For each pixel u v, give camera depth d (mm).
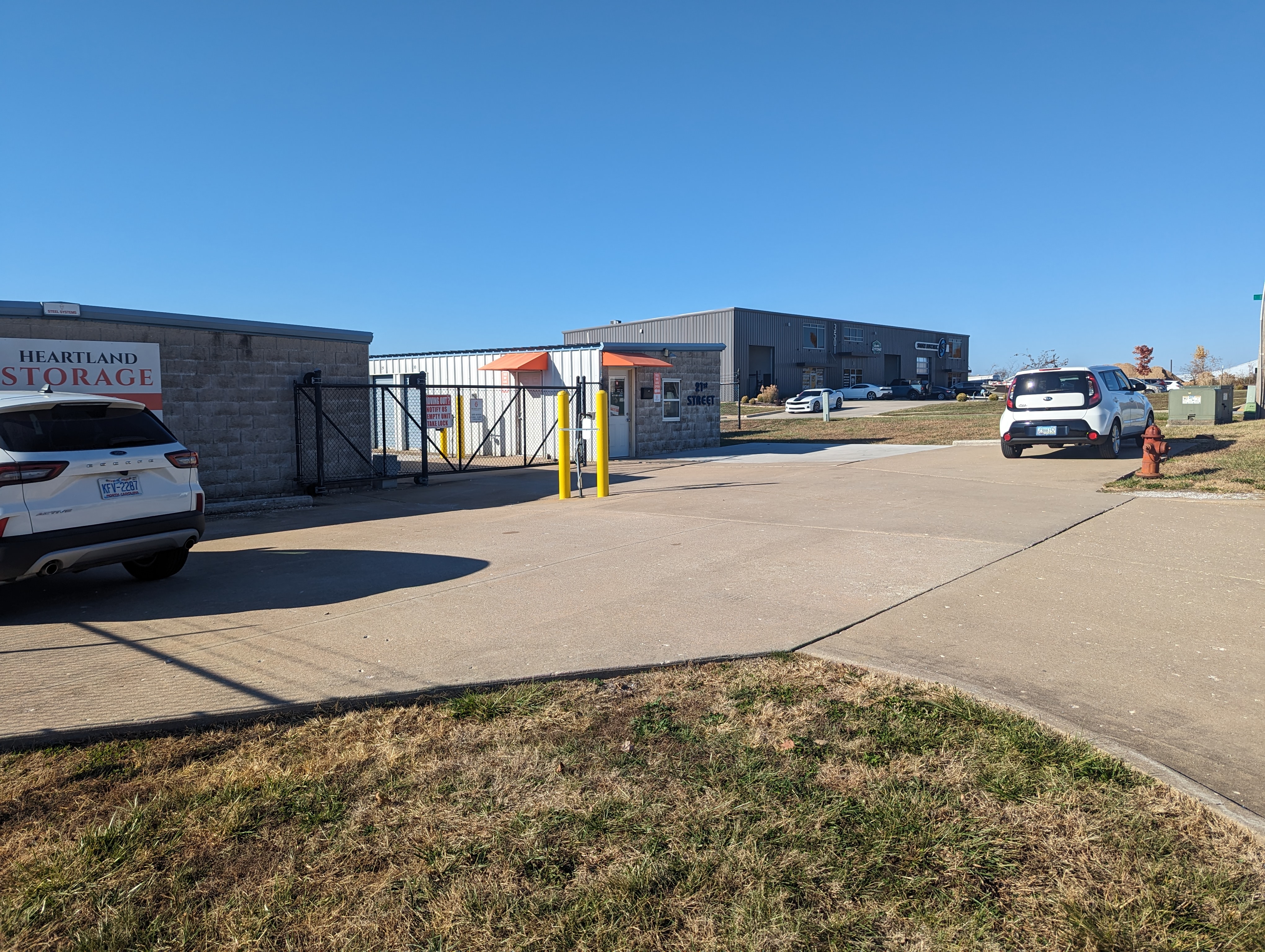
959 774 3340
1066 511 9227
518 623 5445
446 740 3740
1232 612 5465
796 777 3352
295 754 3627
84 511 5820
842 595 5980
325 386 12117
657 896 2645
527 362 19375
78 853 2900
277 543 8633
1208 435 17562
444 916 2562
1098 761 3387
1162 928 2453
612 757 3549
